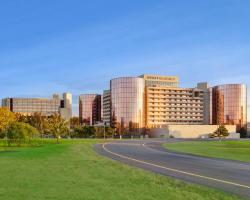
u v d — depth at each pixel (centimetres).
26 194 1349
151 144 7806
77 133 16862
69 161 2873
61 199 1265
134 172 2164
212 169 2458
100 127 17425
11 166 2406
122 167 2458
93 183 1652
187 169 2459
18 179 1752
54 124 11406
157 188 1549
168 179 1867
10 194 1346
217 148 6003
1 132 8994
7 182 1648
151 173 2134
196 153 4438
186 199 1318
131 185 1620
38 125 14550
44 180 1725
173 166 2669
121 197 1320
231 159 3416
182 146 6875
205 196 1393
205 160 3272
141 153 4350
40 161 2831
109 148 5581
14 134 7094
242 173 2217
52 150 4522
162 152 4622
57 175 1933
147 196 1353
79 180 1744
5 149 5241
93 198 1293
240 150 5228
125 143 8244
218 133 18538
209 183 1788
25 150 4584
